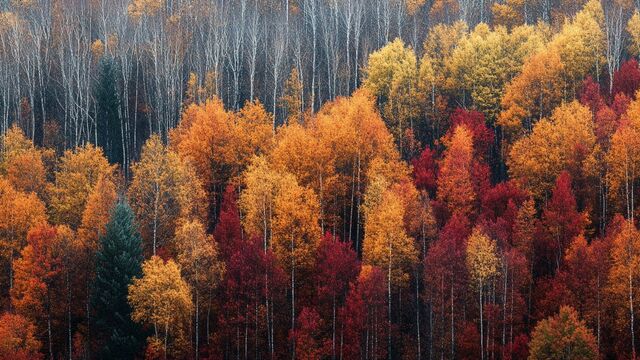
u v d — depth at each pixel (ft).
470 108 271.90
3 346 164.14
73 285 190.08
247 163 233.96
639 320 167.94
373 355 174.70
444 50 296.30
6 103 300.40
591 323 170.91
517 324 176.14
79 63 304.09
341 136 224.33
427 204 196.03
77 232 205.77
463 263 177.06
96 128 284.41
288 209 191.83
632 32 283.79
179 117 293.43
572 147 212.64
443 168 213.25
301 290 193.77
